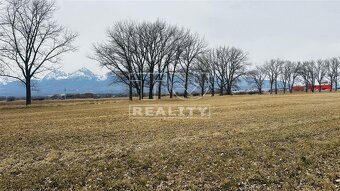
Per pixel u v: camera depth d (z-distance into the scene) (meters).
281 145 13.59
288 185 9.14
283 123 19.94
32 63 44.47
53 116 27.73
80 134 17.38
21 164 11.49
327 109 28.70
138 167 10.94
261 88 123.06
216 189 9.07
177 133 17.25
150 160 11.58
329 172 10.09
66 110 34.34
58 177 9.98
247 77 108.06
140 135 16.88
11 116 28.33
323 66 129.12
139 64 62.50
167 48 65.00
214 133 16.83
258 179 9.67
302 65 128.75
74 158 12.13
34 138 16.38
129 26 61.69
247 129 17.83
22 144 14.96
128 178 9.90
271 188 9.02
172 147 13.56
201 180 9.68
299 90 133.88
